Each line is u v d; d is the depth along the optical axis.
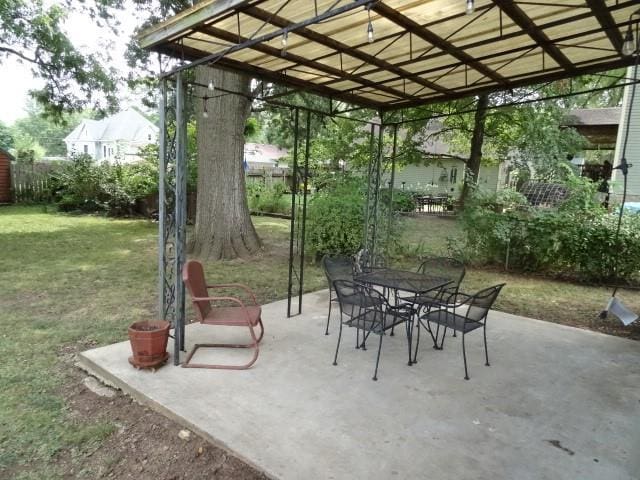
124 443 2.24
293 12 2.81
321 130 12.05
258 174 21.42
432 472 1.99
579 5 2.71
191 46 3.31
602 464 2.10
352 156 10.89
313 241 7.02
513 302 5.41
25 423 2.39
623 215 6.42
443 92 4.95
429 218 12.73
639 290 6.12
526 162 10.95
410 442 2.23
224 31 3.05
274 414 2.46
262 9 2.74
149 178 12.05
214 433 2.25
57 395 2.73
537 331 4.15
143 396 2.65
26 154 15.60
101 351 3.28
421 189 13.31
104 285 5.42
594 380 3.07
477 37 3.33
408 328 3.31
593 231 6.30
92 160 13.67
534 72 4.18
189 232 10.08
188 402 2.57
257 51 3.47
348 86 4.73
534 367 3.27
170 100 3.40
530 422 2.47
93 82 11.86
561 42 3.39
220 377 2.92
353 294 3.39
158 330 3.00
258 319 3.24
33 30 10.64
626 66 3.74
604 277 6.45
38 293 4.99
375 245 6.16
